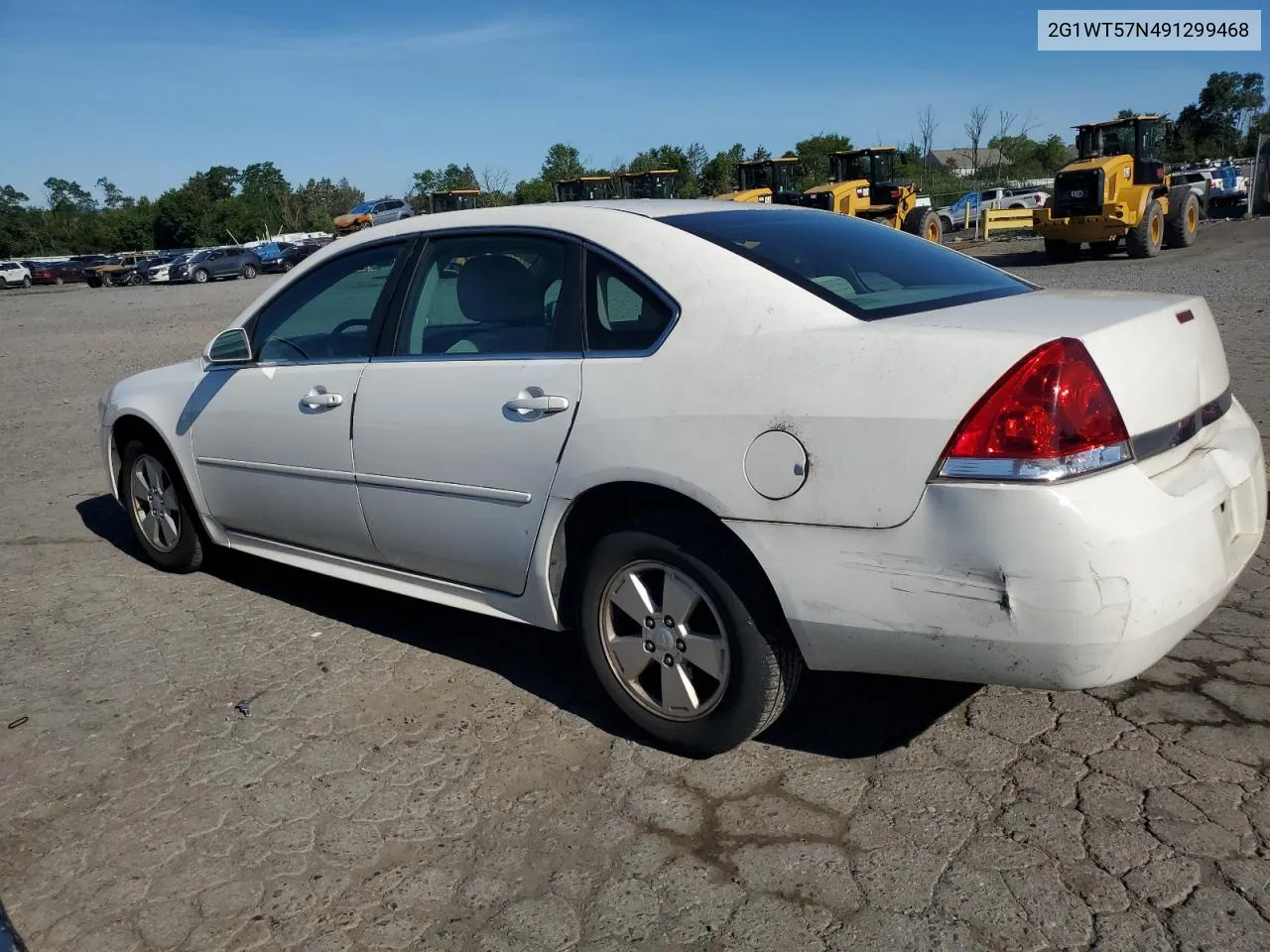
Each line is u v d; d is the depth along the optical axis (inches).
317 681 153.4
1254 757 119.7
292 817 119.1
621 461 120.2
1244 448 118.3
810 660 112.9
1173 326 112.0
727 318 116.7
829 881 103.2
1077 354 98.4
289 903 104.7
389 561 156.6
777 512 109.0
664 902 101.7
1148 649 98.6
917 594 102.0
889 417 102.5
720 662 119.1
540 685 148.9
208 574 204.4
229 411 174.7
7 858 114.1
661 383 118.4
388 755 131.6
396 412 145.8
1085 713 131.5
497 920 100.7
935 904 98.8
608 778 123.5
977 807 113.3
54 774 130.8
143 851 114.3
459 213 151.0
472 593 146.3
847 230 145.1
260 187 4020.7
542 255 136.6
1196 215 973.8
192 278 1694.1
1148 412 103.8
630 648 128.1
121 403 199.9
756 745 129.1
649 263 125.3
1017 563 96.5
